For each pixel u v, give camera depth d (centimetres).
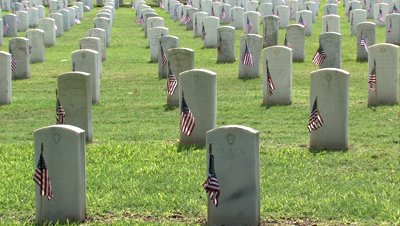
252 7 5300
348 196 1533
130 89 2892
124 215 1473
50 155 1413
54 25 4334
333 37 3005
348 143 1955
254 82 2919
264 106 2477
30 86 3003
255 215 1373
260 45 2972
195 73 1956
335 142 1909
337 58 3020
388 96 2412
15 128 2297
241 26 4809
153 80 3092
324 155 1856
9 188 1650
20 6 6109
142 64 3559
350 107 2417
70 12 5319
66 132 1407
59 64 3600
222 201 1381
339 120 1900
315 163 1797
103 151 1938
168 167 1788
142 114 2442
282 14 4750
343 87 1888
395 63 2392
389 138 2027
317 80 1897
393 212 1425
